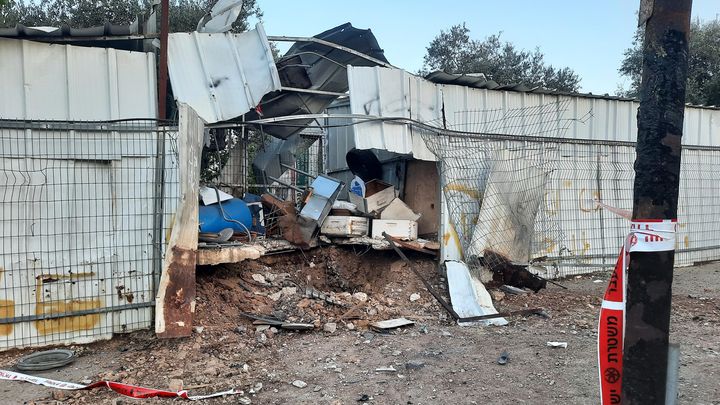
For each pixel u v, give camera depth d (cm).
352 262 786
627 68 2358
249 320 596
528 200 841
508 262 780
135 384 447
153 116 644
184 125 539
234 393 426
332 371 474
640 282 233
